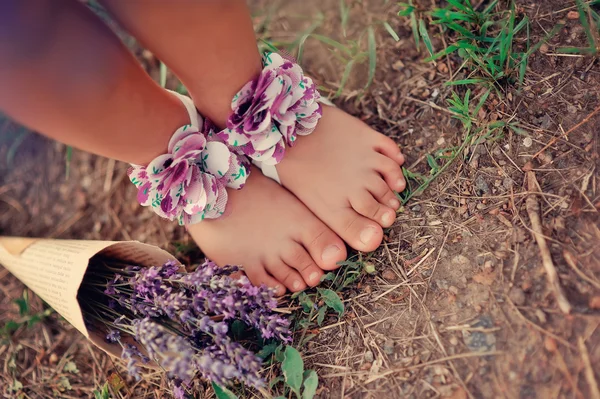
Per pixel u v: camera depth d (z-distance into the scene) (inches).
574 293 13.2
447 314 13.9
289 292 16.0
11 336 17.4
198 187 14.9
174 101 14.1
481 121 15.7
